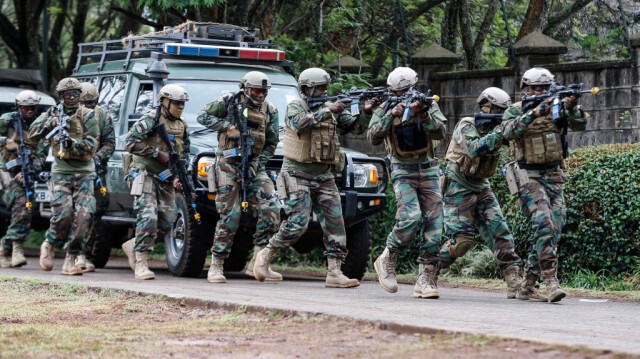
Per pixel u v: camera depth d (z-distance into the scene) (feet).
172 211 72.23
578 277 70.54
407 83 56.65
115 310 51.06
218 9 107.76
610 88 86.38
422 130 57.36
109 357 36.40
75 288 60.59
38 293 59.47
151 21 116.06
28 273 76.69
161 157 69.77
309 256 90.94
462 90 95.86
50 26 184.24
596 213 71.26
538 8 102.27
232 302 48.98
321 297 56.13
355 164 73.56
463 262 79.30
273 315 45.62
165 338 40.81
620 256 70.33
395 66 117.39
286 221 66.69
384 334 38.96
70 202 75.25
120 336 41.57
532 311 50.65
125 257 107.14
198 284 66.13
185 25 84.84
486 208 59.26
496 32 120.16
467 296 61.57
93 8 187.42
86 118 74.08
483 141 56.18
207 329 42.80
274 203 69.36
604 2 103.45
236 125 67.15
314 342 37.96
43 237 126.00
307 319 43.80
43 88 125.59
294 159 65.10
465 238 58.49
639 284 68.08
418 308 50.03
